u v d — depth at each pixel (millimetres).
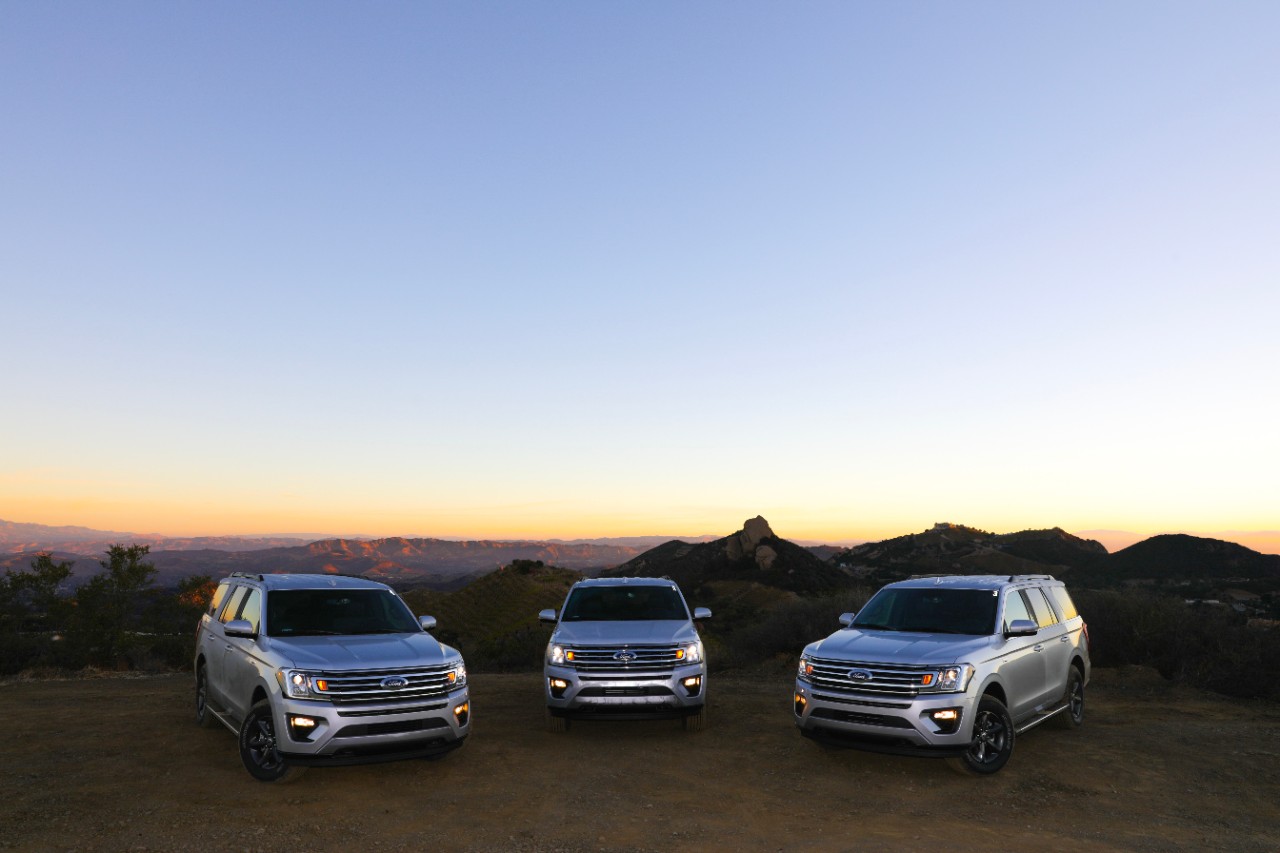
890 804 7090
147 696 13125
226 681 8938
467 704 8031
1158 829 6430
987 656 8102
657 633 10086
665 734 10055
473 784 7629
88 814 6523
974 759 7855
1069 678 10070
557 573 72312
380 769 8125
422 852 5770
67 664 19750
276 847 5809
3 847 5715
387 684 7414
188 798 6992
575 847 5938
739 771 8234
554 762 8555
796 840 6121
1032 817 6711
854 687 7973
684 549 86125
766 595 58094
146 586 21938
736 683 15336
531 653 22328
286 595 8773
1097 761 8516
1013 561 89188
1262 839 6207
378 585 9633
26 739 9445
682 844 6027
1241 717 11195
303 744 7160
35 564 20859
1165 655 14391
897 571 86000
